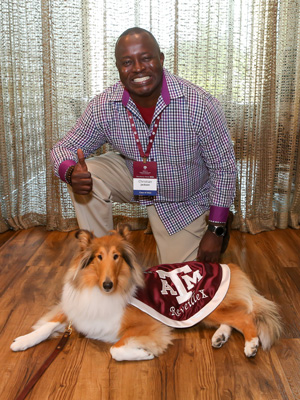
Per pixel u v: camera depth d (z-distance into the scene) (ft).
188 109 8.67
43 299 9.76
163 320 7.93
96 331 7.84
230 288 8.52
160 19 12.69
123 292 7.68
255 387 6.95
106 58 13.03
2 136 13.53
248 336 7.84
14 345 7.82
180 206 9.95
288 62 13.12
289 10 12.73
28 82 13.42
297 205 14.23
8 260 11.87
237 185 13.74
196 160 9.39
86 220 9.78
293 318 9.00
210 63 13.04
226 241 10.16
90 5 12.66
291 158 13.67
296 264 11.60
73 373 7.30
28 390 6.86
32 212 14.43
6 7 12.77
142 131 9.12
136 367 7.45
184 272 8.67
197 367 7.44
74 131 9.78
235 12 12.65
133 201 10.55
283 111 13.53
